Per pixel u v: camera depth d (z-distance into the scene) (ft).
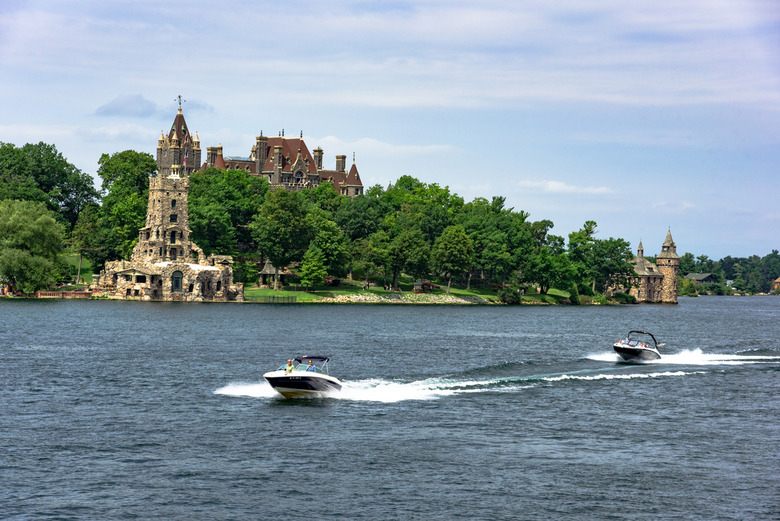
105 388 270.05
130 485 173.17
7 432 209.87
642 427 228.43
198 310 645.51
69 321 507.30
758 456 200.95
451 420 232.32
